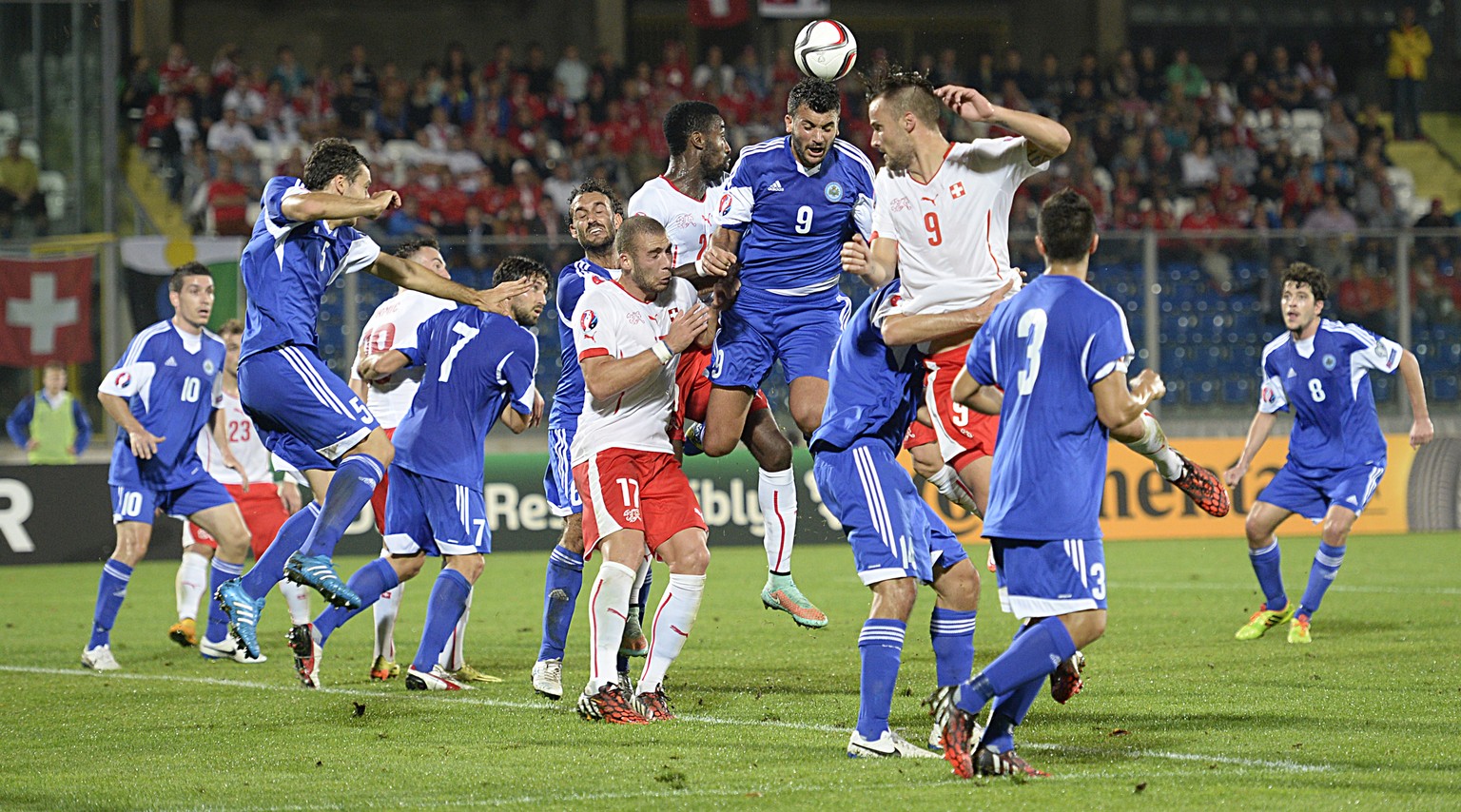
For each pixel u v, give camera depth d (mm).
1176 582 45438
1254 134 88250
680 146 26453
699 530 22656
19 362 60062
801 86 24219
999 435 17516
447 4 98062
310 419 24188
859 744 18969
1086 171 81938
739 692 25469
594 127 84750
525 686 26797
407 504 26547
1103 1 102562
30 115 74062
